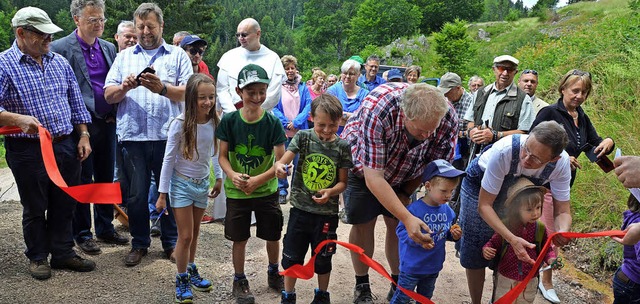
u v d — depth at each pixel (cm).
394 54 4131
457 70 3098
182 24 3956
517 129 488
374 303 382
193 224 373
